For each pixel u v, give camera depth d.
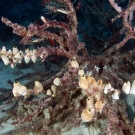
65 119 1.03
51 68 1.59
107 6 2.07
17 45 2.22
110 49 1.18
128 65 1.30
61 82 0.94
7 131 1.06
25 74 1.61
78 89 1.04
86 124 0.98
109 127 0.84
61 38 1.06
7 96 1.31
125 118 0.92
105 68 1.14
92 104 0.78
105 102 0.81
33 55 0.91
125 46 1.49
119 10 0.87
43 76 1.44
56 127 0.97
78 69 0.94
